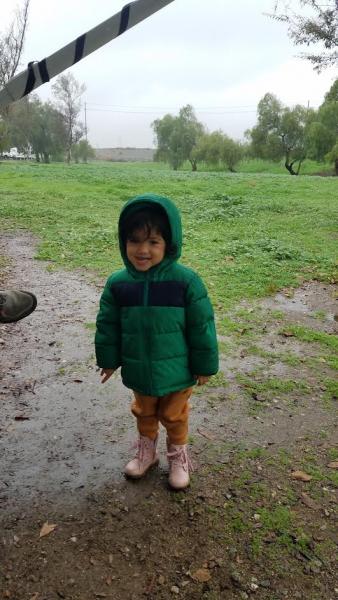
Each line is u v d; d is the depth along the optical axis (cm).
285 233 925
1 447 292
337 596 200
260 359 411
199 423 317
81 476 268
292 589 203
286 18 1202
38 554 218
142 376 236
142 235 215
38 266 694
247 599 198
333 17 1074
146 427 259
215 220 1059
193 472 270
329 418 326
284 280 630
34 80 183
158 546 222
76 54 179
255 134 5300
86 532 230
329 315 522
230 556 217
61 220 1026
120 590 202
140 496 253
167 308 227
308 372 389
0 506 245
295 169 5956
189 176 2238
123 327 236
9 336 451
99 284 610
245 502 248
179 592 201
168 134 6412
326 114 4741
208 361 238
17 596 199
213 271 656
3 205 1179
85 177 1983
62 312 514
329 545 224
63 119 6247
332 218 1069
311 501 249
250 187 1708
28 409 332
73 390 357
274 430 311
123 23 176
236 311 519
